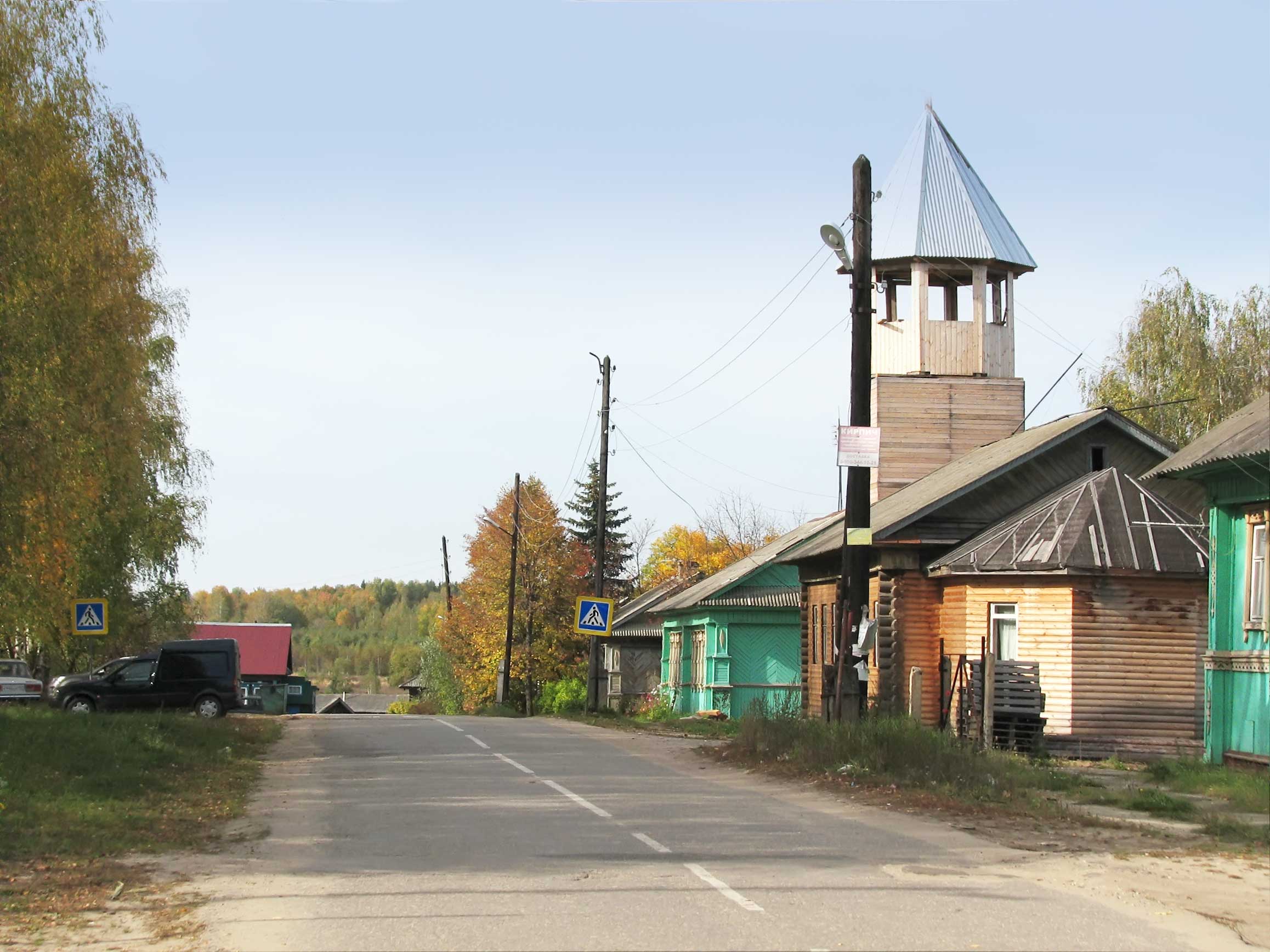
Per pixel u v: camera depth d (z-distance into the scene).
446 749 25.48
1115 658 27.00
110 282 21.08
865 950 7.95
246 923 8.88
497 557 70.88
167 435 34.44
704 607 50.12
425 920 8.86
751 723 22.33
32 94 19.67
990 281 38.50
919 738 18.53
